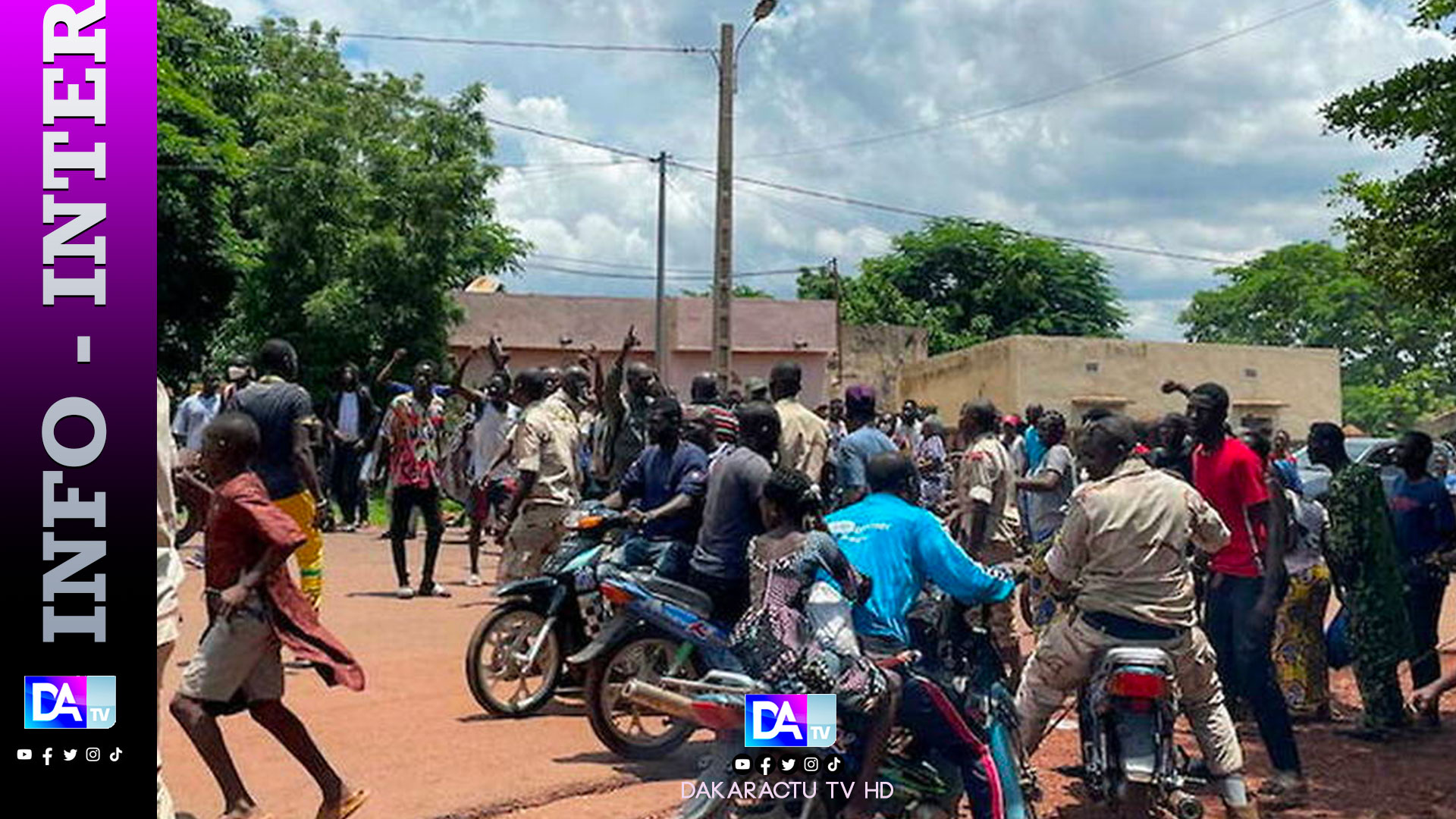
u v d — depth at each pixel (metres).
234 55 26.95
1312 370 33.81
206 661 4.81
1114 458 5.31
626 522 6.83
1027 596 7.98
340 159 25.27
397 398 11.08
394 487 10.98
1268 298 56.78
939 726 4.76
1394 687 7.00
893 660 4.67
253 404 7.13
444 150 26.30
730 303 18.20
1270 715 5.84
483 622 6.96
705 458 6.92
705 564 6.27
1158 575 5.08
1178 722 7.21
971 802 4.88
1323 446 7.26
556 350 32.78
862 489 7.24
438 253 25.48
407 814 5.33
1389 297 7.63
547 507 8.77
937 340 47.72
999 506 7.74
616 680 6.23
